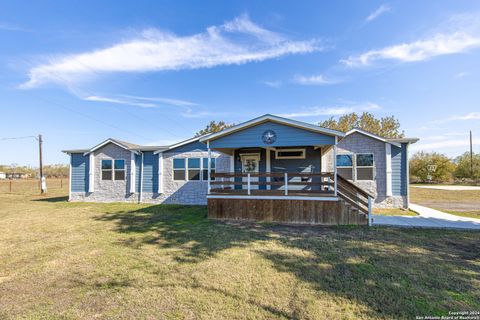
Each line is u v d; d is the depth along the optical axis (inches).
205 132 1026.7
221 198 339.0
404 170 426.9
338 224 298.8
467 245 208.1
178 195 511.5
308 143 319.9
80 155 564.7
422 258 176.1
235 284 136.1
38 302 118.8
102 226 293.3
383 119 843.4
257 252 191.9
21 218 351.3
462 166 1280.8
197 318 103.8
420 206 459.8
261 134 335.0
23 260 177.5
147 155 533.0
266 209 322.3
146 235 248.2
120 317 105.1
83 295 125.1
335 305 113.6
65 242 224.1
